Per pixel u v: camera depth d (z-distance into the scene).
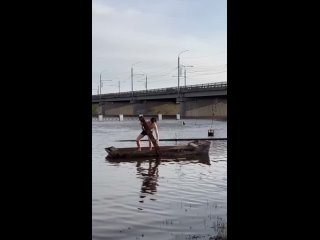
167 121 63.78
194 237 5.73
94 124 56.38
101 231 6.12
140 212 7.38
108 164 15.02
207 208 7.69
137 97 93.81
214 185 10.30
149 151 17.19
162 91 83.00
